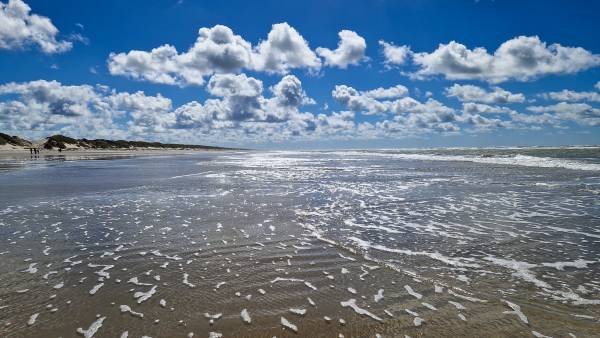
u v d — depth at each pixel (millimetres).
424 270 6301
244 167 33125
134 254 7215
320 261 6812
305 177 22641
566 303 5020
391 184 18312
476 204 12484
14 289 5543
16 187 17297
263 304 5074
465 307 4941
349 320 4637
